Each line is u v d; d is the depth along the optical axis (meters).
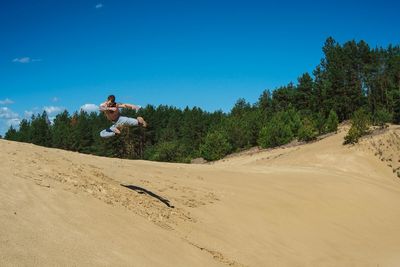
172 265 10.55
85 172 17.17
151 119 123.62
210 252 13.69
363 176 42.62
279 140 79.50
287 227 20.92
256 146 90.62
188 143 112.88
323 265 17.23
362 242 22.20
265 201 24.08
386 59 99.00
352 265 18.17
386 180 45.44
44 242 8.76
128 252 10.05
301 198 27.03
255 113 102.62
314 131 74.75
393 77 97.69
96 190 14.42
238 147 92.06
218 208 20.03
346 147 55.50
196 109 136.00
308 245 19.34
